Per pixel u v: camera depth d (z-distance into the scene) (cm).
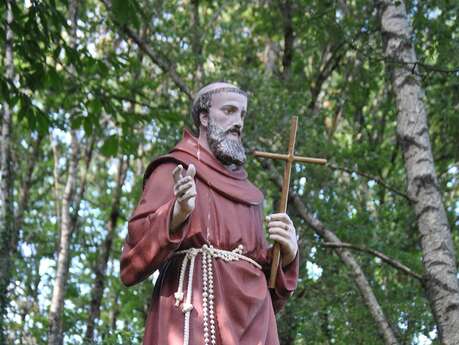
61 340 1538
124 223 2086
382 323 1272
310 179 1461
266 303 670
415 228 1616
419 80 1227
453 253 1135
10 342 1413
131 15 1166
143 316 1845
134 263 659
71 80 1445
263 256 689
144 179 705
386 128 1911
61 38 1212
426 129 1184
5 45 1345
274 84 1525
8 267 1338
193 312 651
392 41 1224
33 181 1956
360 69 1647
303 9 1591
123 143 1425
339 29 1475
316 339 1438
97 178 2080
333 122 1719
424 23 1323
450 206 1644
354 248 1250
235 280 662
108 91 1396
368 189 1702
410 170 1171
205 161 698
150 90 1734
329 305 1446
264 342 655
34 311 1653
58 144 1884
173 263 671
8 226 1391
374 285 1458
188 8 1770
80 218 1938
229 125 709
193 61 1580
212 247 670
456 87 1421
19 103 1319
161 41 1597
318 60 1839
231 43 1812
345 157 1566
